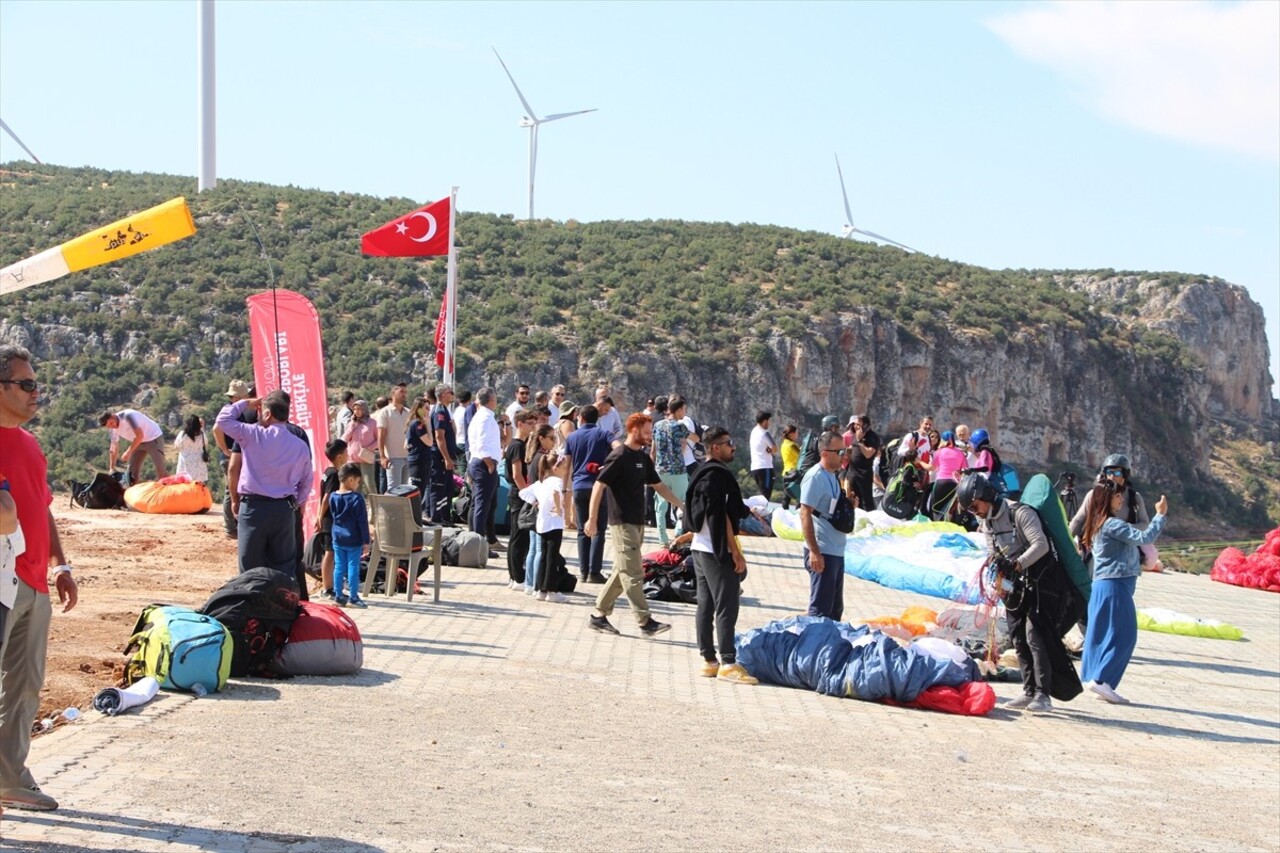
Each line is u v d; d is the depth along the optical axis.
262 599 9.72
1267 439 144.38
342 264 64.69
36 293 55.78
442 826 6.45
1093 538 12.13
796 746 9.01
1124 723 11.18
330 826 6.28
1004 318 103.94
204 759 7.32
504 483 20.39
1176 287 148.88
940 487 22.50
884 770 8.59
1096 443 107.56
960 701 10.73
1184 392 115.81
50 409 50.38
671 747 8.64
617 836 6.55
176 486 22.86
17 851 5.49
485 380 70.50
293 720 8.44
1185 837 7.73
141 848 5.70
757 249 97.31
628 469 12.66
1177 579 23.94
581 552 16.06
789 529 22.73
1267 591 23.23
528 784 7.41
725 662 11.17
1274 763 10.18
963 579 17.56
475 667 10.76
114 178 72.94
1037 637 10.97
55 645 10.52
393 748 7.95
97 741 7.54
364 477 18.73
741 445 81.25
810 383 86.50
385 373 58.09
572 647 12.05
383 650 11.21
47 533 6.05
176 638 9.02
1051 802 8.22
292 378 14.78
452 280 21.45
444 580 15.98
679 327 82.38
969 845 7.05
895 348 95.75
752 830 6.90
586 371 74.75
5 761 6.02
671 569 15.52
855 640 11.26
